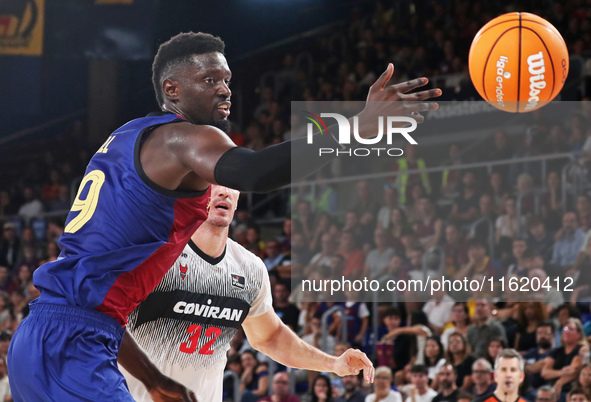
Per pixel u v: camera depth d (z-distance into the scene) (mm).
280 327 3391
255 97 14594
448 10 12703
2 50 10273
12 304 9047
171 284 2979
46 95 14953
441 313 7000
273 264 9141
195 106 2270
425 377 5840
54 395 2104
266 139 12234
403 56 12125
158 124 2189
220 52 2314
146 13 10133
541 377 5922
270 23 16297
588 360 5742
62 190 12234
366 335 7305
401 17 13570
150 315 2992
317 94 12719
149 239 2197
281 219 10562
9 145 15242
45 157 14000
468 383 5977
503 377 5188
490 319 6281
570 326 5887
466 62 11422
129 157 2170
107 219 2182
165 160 2113
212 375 3234
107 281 2172
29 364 2135
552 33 3982
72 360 2131
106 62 11891
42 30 10211
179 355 3086
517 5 11852
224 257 3156
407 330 6629
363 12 15297
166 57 2309
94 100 11922
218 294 3107
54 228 10992
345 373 3242
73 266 2201
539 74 3926
